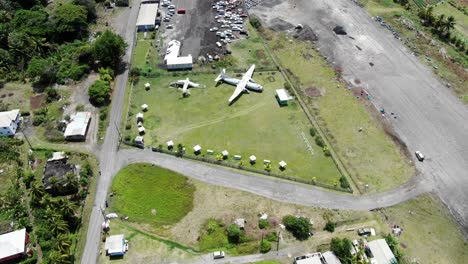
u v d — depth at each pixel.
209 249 87.25
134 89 127.12
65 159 104.06
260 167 103.69
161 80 130.38
